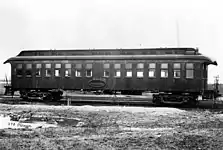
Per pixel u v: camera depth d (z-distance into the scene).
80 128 10.75
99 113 14.73
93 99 23.48
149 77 18.14
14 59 20.86
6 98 23.20
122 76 18.62
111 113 14.73
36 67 20.38
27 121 12.74
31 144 7.83
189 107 17.72
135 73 18.41
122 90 18.70
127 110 15.84
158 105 18.53
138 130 10.19
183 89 17.55
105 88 18.94
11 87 20.95
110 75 18.88
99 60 19.08
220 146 7.67
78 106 17.58
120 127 10.98
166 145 7.77
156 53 18.80
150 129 10.43
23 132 9.80
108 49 19.89
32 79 20.44
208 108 17.11
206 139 8.47
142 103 19.86
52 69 20.02
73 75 19.58
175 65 17.72
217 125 11.16
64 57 19.84
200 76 17.30
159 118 13.09
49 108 16.62
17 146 7.58
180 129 10.32
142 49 19.19
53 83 19.97
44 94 20.36
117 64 18.77
